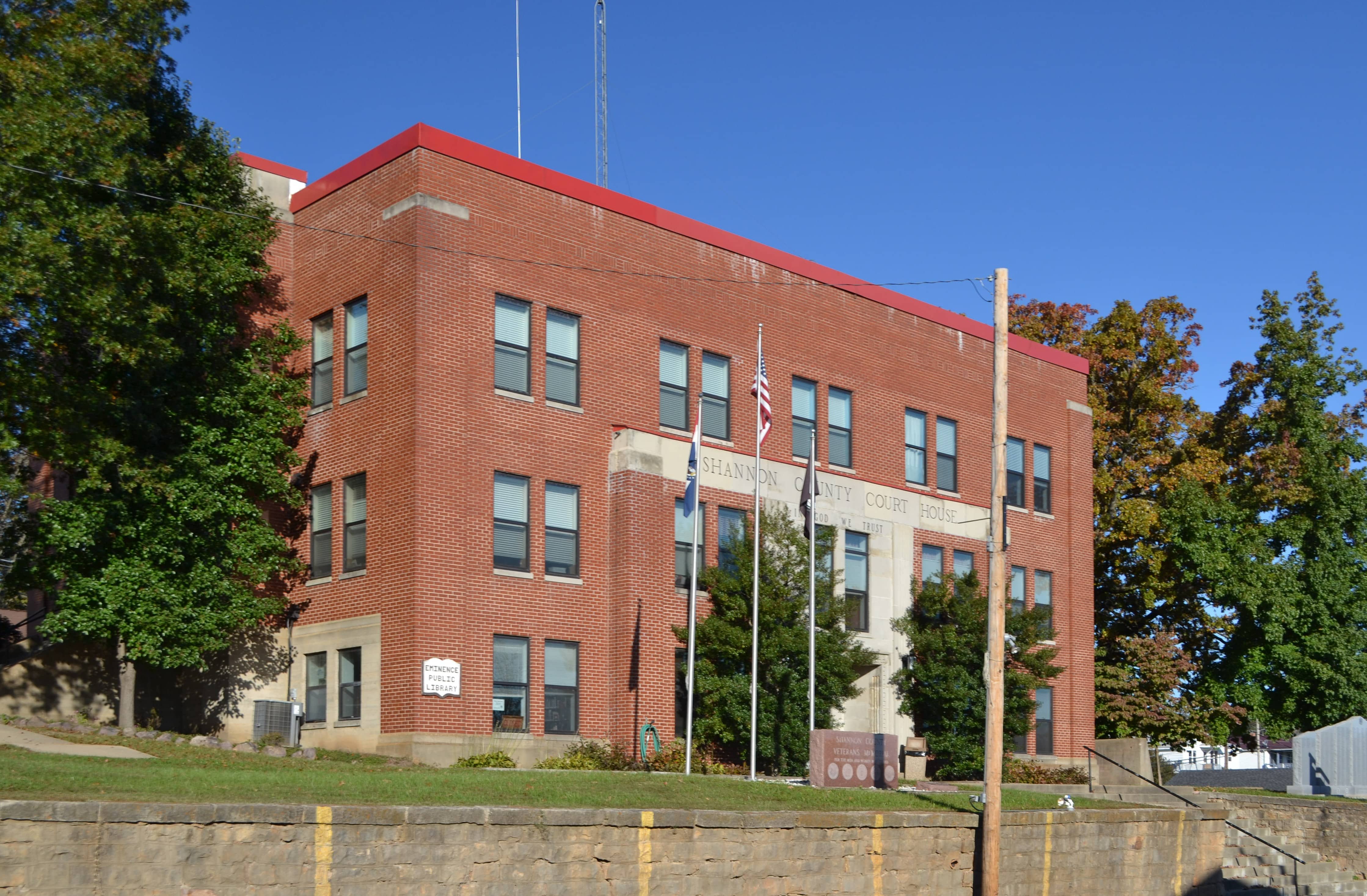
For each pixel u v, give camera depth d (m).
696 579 30.12
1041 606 39.38
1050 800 28.64
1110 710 46.69
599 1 36.59
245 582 30.36
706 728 31.00
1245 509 48.66
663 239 33.78
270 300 32.44
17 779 16.58
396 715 28.09
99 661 30.59
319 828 16.11
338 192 31.77
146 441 28.59
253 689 31.33
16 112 24.47
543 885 17.88
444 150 29.83
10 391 25.64
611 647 31.14
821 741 25.78
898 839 22.47
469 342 29.69
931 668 35.44
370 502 29.61
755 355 35.34
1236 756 85.06
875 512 36.75
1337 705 45.59
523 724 29.47
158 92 29.84
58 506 27.34
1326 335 49.66
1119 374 52.94
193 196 29.72
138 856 14.86
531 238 31.09
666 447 32.44
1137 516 49.34
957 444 40.72
